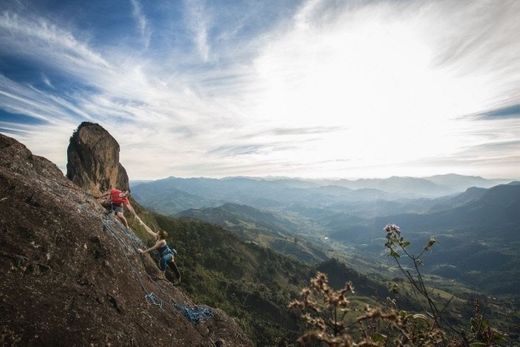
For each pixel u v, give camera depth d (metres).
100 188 59.56
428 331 3.83
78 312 8.50
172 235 158.00
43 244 9.42
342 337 2.80
